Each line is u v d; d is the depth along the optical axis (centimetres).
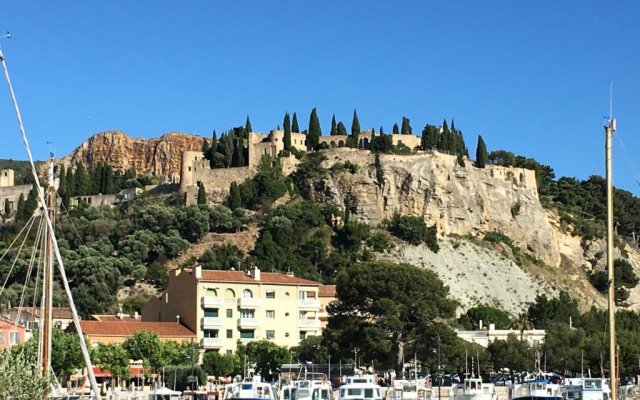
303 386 14425
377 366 19338
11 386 7700
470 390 15750
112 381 18838
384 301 18350
